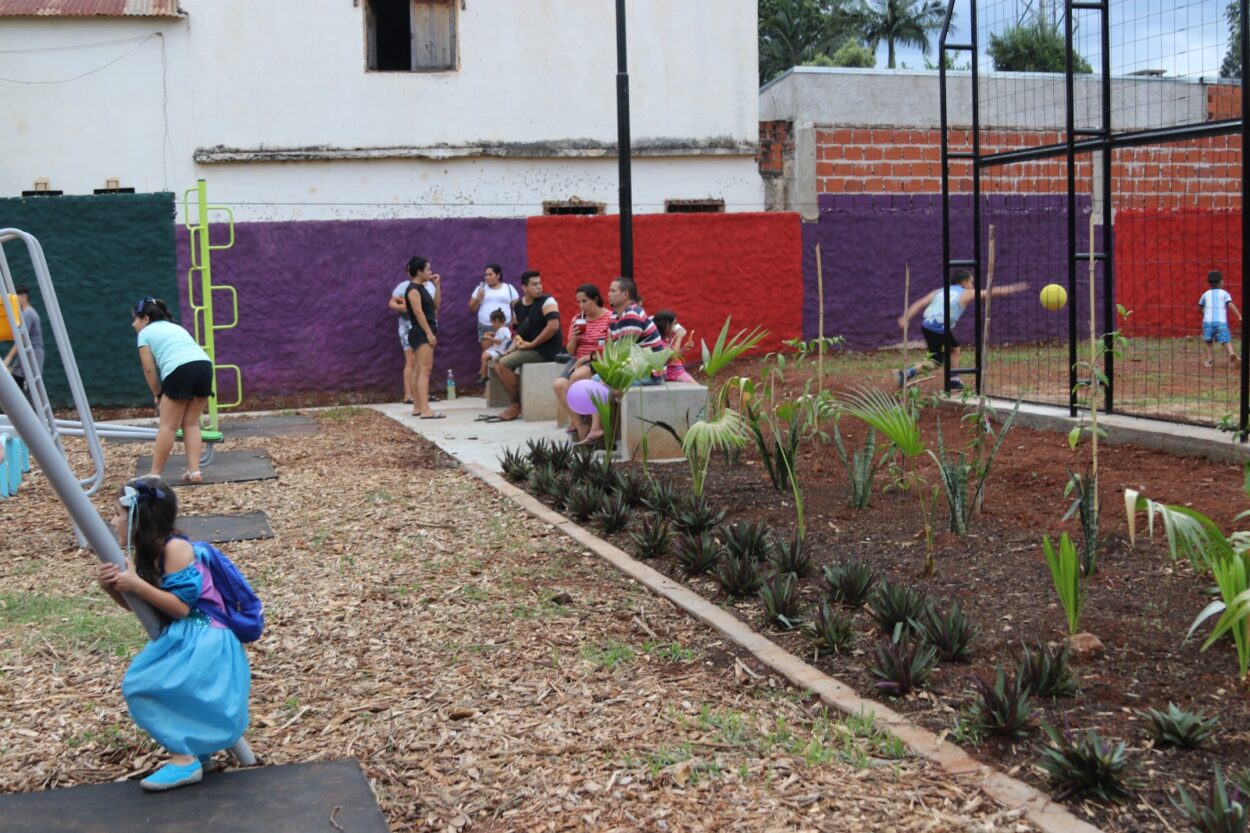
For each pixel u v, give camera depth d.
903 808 3.97
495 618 6.23
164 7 17.05
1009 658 5.27
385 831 3.83
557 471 9.95
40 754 4.62
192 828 3.85
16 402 3.69
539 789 4.23
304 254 15.92
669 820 3.97
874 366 16.23
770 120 19.86
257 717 4.97
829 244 18.19
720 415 8.55
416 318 13.95
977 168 10.94
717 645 5.77
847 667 5.34
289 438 12.69
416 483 9.91
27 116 16.91
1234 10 8.85
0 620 6.32
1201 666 5.05
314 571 7.21
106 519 8.73
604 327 11.50
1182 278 18.70
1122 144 9.59
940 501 8.18
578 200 18.48
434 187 18.05
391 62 21.69
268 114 17.45
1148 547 6.75
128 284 15.30
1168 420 9.27
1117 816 3.88
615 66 18.41
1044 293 9.80
